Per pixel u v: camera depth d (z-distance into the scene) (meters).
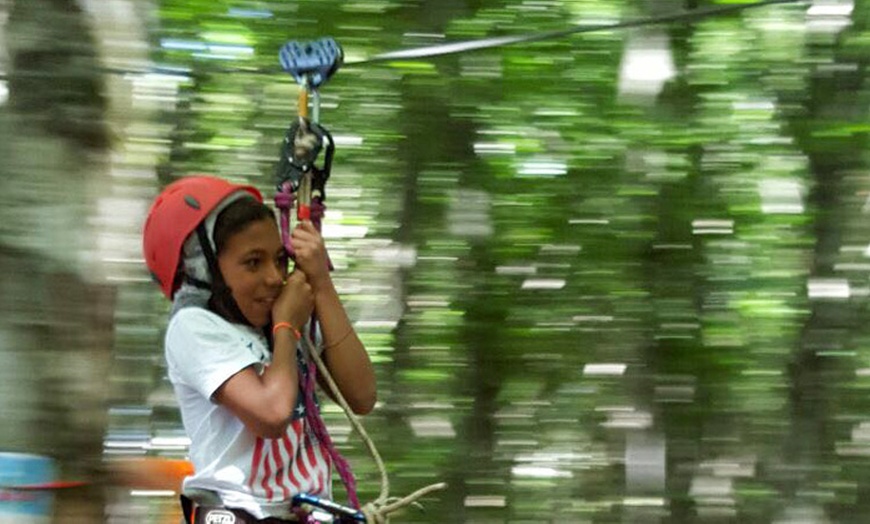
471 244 12.97
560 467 13.41
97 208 8.97
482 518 13.31
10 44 9.06
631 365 13.14
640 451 13.45
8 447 8.42
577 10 12.48
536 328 13.05
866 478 13.30
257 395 4.93
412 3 12.47
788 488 13.41
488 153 12.62
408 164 12.80
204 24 12.32
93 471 8.52
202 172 12.34
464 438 13.31
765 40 12.60
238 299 5.14
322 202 5.50
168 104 12.34
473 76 12.50
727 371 13.15
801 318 13.09
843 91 12.61
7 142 8.90
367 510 5.14
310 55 5.60
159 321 12.01
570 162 12.62
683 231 12.83
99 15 9.52
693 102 12.66
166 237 5.14
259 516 5.02
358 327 12.95
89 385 8.61
